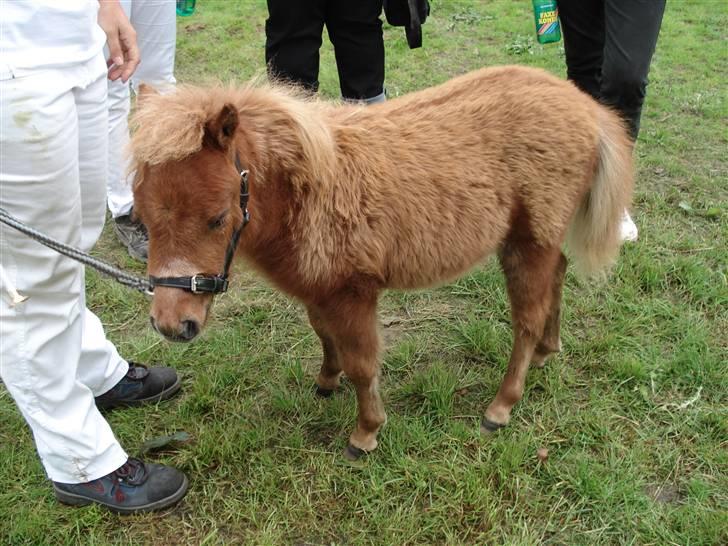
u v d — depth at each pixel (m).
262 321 3.41
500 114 2.51
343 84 3.91
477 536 2.32
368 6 3.63
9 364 2.08
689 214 4.07
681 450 2.61
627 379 2.92
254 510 2.43
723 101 5.45
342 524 2.38
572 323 3.29
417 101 2.54
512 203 2.54
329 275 2.30
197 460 2.59
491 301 3.48
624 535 2.30
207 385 2.94
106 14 2.25
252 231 2.16
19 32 1.72
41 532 2.33
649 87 5.72
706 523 2.28
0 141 1.76
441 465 2.56
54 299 2.09
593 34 3.81
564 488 2.48
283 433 2.77
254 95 2.17
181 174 1.86
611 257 2.90
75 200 2.00
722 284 3.44
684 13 7.48
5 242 1.90
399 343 3.25
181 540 2.36
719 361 2.99
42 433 2.24
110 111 3.64
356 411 2.85
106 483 2.39
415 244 2.41
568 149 2.53
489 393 2.95
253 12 7.68
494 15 7.52
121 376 2.83
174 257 1.92
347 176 2.27
